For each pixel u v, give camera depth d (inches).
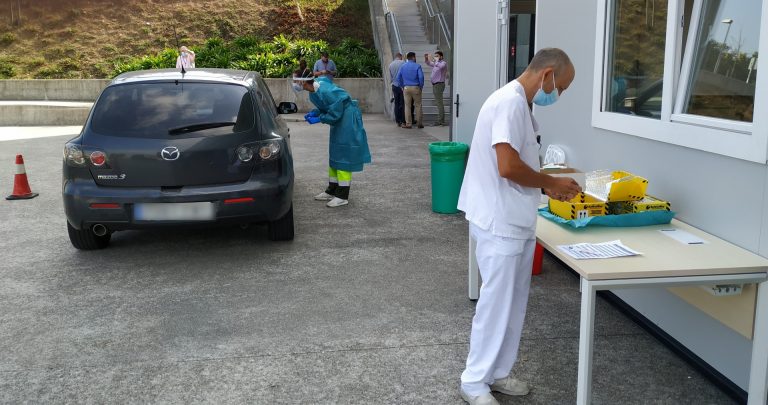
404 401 134.1
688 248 127.6
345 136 285.6
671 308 154.4
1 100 726.5
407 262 218.8
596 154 189.2
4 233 256.1
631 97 173.6
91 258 225.5
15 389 139.3
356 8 911.7
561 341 160.4
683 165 148.2
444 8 703.1
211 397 135.9
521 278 131.1
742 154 126.4
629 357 151.6
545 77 121.3
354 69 738.2
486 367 126.9
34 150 464.8
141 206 204.8
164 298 188.7
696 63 148.1
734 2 136.3
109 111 212.5
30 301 187.2
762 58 120.8
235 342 160.7
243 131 213.5
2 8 871.1
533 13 604.4
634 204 146.0
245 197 209.8
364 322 171.6
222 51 772.6
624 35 174.4
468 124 308.3
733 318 127.5
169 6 898.1
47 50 824.3
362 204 299.7
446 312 177.9
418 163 405.4
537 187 120.3
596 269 114.2
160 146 204.8
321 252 229.9
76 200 205.6
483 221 122.7
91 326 170.2
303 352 155.2
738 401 131.2
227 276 206.5
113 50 826.8
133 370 147.2
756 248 124.8
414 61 573.3
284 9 897.5
